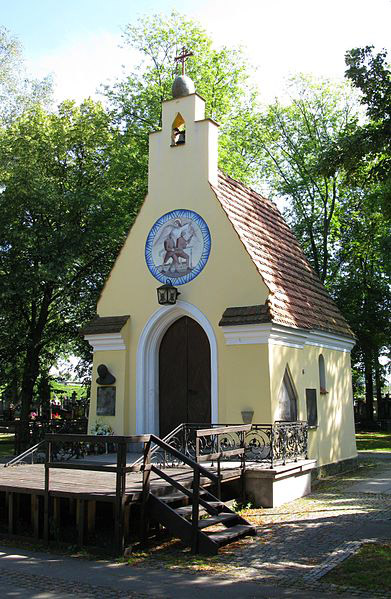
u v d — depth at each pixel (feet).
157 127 91.86
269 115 111.55
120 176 85.66
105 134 86.22
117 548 31.07
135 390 54.65
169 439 48.67
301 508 41.83
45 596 24.43
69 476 39.29
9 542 34.40
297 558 29.53
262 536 34.01
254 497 42.37
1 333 85.92
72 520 35.04
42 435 67.31
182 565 29.01
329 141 105.29
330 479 57.36
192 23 101.55
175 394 54.24
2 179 78.95
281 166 114.21
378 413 141.79
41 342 87.71
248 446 46.65
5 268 77.41
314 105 110.93
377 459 76.13
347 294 111.45
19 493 35.24
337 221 110.32
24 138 81.76
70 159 87.15
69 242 76.48
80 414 93.66
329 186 110.32
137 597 24.29
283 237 65.21
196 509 31.60
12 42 118.42
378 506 42.57
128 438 31.81
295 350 53.16
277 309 49.80
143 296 55.77
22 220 79.82
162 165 57.00
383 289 119.03
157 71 99.14
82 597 24.30
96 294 86.07
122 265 57.62
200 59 99.35
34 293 80.18
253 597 24.09
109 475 39.63
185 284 53.47
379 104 49.01
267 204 67.72
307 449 52.90
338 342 64.34
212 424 46.73
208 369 52.85
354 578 26.00
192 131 55.77
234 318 49.14
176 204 55.36
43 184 77.71
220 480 38.88
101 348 56.75
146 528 32.63
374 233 105.09
